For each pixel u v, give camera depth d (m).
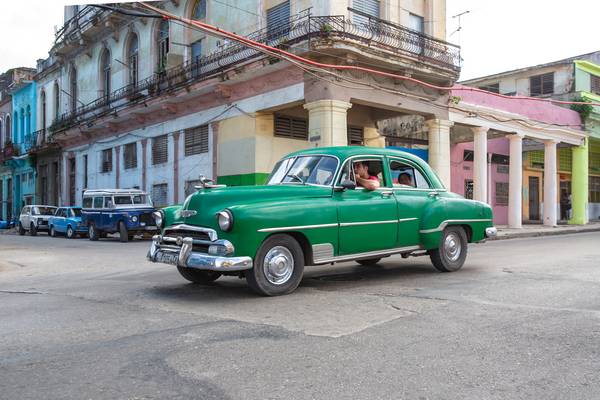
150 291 6.84
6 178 41.75
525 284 6.95
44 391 3.31
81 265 10.95
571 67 25.47
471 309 5.45
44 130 34.66
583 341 4.30
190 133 21.16
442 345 4.20
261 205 6.19
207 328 4.77
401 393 3.23
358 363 3.78
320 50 14.89
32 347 4.29
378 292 6.50
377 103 16.53
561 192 29.95
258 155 17.64
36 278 9.05
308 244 6.62
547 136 23.09
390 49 15.97
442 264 8.19
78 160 30.64
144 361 3.86
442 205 8.12
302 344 4.25
